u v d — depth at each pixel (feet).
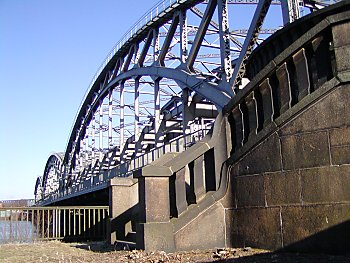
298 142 23.47
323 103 22.75
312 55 24.06
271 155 24.76
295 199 23.16
